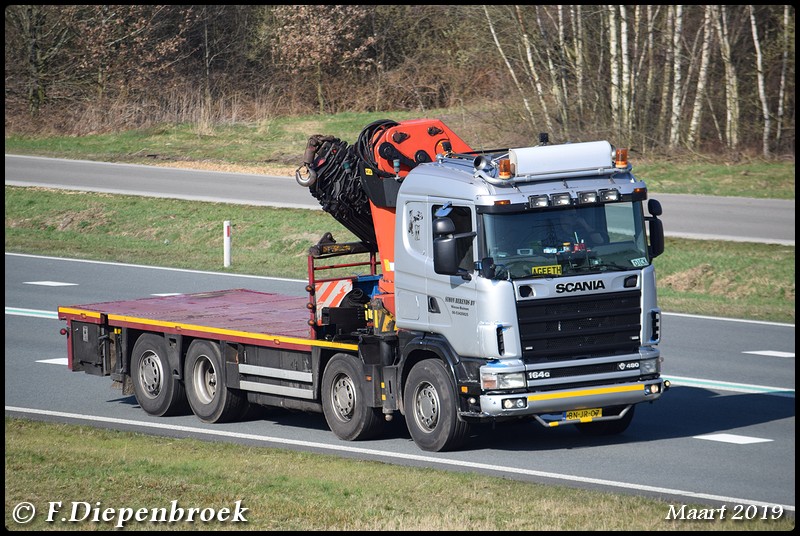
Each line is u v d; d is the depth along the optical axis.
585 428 45.34
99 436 44.72
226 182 128.00
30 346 65.94
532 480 36.88
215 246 105.62
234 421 50.03
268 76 193.38
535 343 40.00
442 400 41.22
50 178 132.00
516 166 40.38
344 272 91.06
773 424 45.94
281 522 30.81
